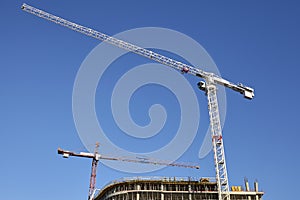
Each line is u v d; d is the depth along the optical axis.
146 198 124.50
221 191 126.12
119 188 128.12
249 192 130.75
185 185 128.88
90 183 164.50
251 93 146.38
